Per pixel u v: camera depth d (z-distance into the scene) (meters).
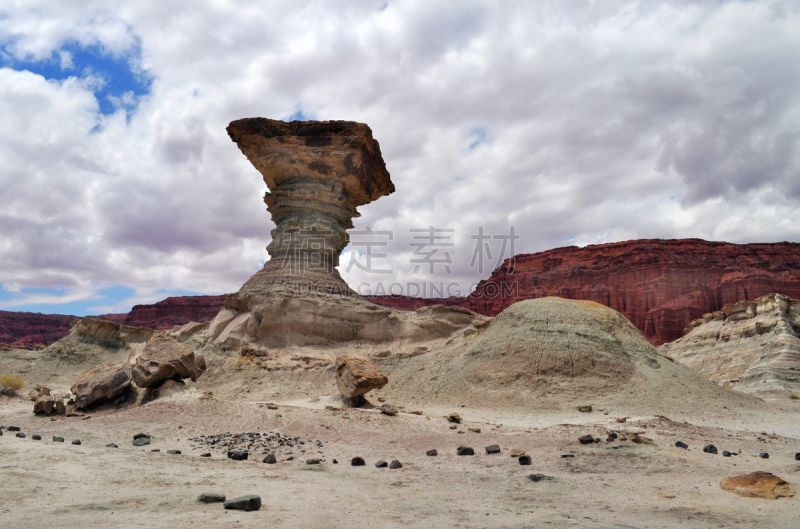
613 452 13.01
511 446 14.73
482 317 41.47
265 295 39.91
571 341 31.70
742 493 9.69
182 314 148.38
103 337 41.25
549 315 34.34
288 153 45.75
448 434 17.77
